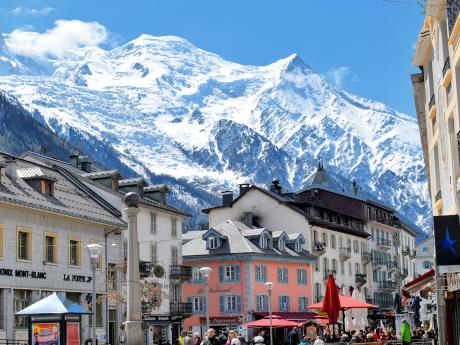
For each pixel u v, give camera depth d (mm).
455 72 24781
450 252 23547
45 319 31812
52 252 54250
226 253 86812
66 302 32812
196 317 87625
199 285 88000
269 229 99438
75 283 56219
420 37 30484
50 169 63438
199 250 88812
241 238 88375
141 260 70500
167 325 73812
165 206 76500
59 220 55062
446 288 30484
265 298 87438
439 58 27984
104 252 60750
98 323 58906
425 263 155000
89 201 62031
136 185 75438
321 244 98188
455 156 26047
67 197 58438
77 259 56969
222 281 87000
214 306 87188
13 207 49969
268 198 100125
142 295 68125
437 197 30781
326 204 116125
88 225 58812
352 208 115375
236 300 86000
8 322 48875
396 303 70875
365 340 44281
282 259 90750
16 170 55125
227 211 102312
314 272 97375
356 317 55281
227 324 85938
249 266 85875
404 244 135250
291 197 109625
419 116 34344
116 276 62281
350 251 109188
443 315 31656
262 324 62375
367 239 116125
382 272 121625
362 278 110625
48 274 53219
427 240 157500
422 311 85375
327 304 41969
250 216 98938
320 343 35875
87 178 67125
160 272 70062
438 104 28969
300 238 94938
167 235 76000
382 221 123812
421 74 33531
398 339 49969
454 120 25281
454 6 23891
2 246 48875
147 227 72188
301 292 94000
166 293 75000
